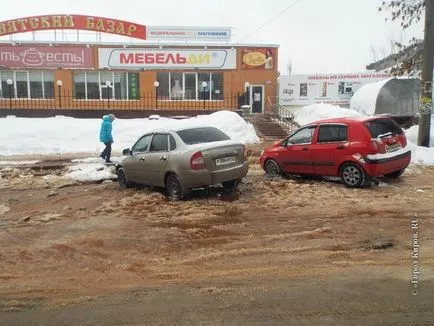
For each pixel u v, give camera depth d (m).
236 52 29.95
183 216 8.16
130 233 7.20
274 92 30.41
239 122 21.67
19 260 6.12
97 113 25.42
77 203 9.62
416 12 17.14
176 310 4.39
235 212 8.34
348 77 30.58
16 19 29.55
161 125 20.95
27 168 14.31
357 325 3.95
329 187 10.34
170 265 5.78
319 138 11.03
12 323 4.21
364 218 7.66
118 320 4.21
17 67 29.16
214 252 6.21
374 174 10.00
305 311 4.26
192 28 30.19
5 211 9.08
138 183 10.95
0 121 21.34
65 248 6.56
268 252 6.15
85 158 16.23
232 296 4.69
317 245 6.38
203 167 9.25
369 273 5.26
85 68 29.50
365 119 10.38
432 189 9.88
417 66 17.42
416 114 24.92
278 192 9.96
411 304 4.36
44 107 29.62
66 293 4.96
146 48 29.62
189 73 30.06
